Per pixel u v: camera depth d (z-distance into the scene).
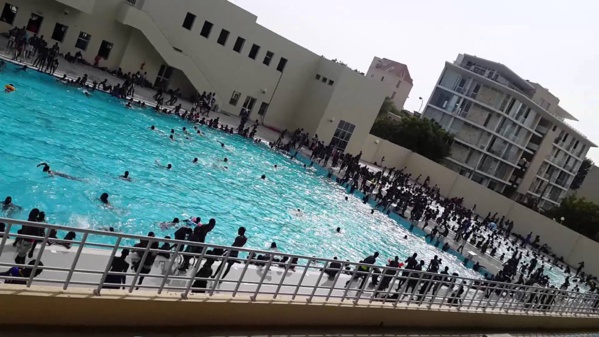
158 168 22.47
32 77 25.22
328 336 9.17
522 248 42.31
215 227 19.08
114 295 6.73
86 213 15.27
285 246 20.39
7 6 28.67
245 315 8.27
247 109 42.84
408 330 10.95
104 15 32.53
